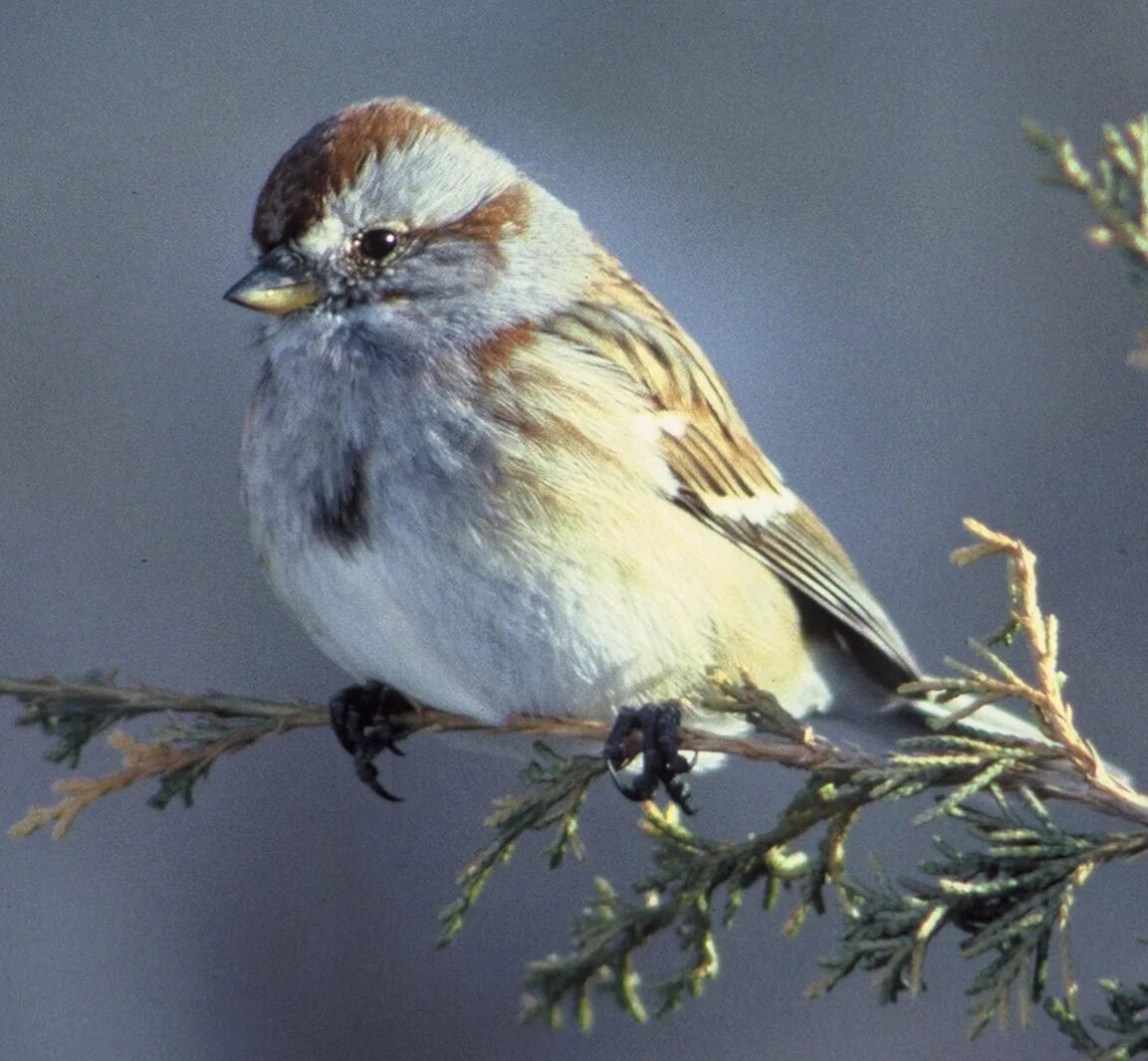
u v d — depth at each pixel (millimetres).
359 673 7887
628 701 7633
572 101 14547
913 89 14547
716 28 14555
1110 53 14484
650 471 7707
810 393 14227
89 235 14438
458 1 14719
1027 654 13203
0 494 13586
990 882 5996
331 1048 12594
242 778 12898
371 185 8008
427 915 12750
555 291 8234
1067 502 13781
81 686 7574
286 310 7918
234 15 15008
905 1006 12336
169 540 13633
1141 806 6152
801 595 8758
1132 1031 5715
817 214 14484
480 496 7461
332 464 7629
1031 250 14289
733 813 13375
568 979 6555
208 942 12742
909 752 6633
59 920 12703
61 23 14984
